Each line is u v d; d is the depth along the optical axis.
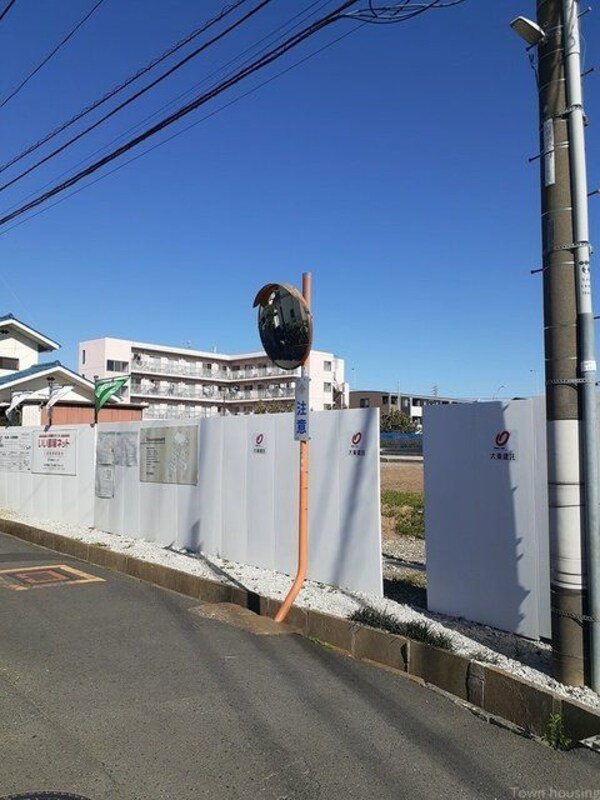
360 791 3.59
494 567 6.10
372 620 6.02
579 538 4.76
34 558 10.70
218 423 9.50
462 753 4.06
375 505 7.19
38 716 4.41
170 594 8.13
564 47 4.90
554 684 4.72
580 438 4.77
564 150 4.91
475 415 6.31
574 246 4.82
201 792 3.53
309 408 7.01
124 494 11.63
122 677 5.18
